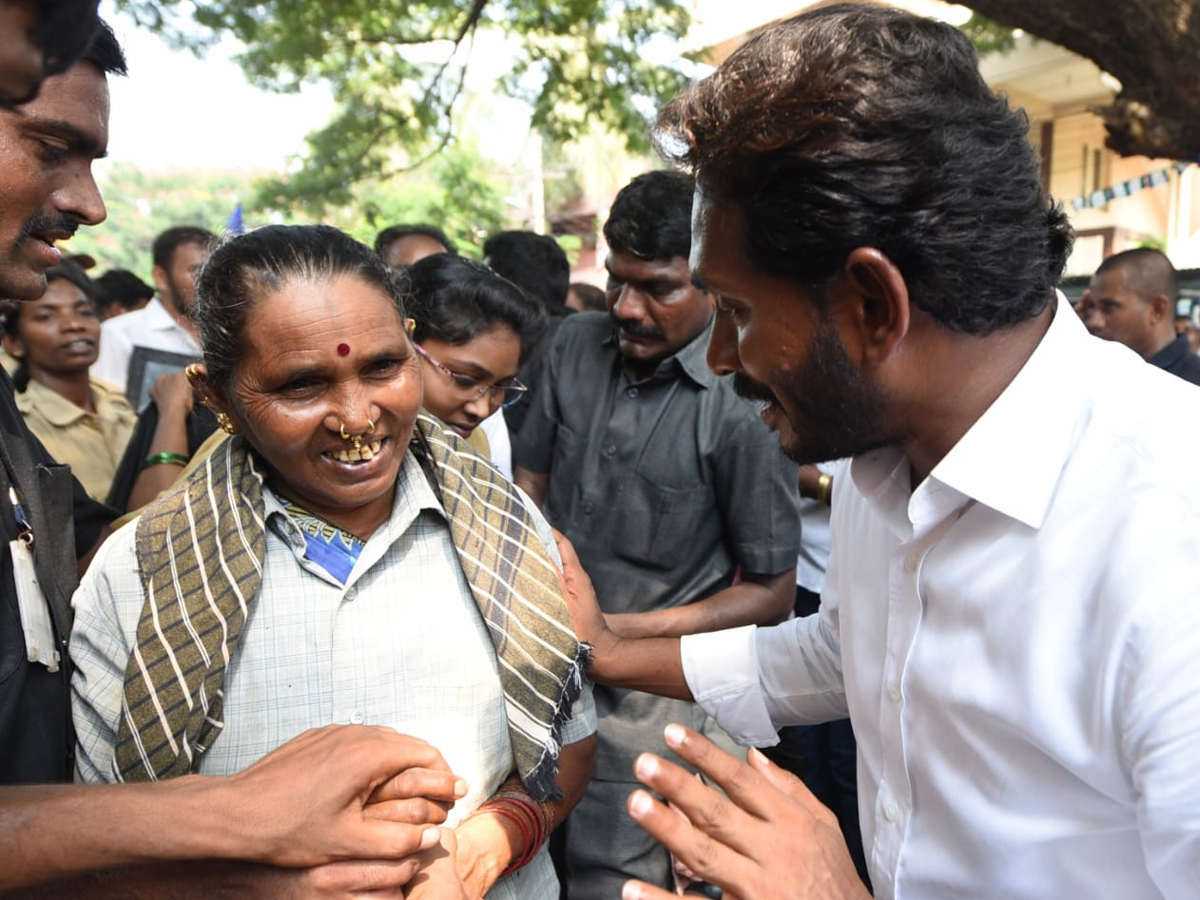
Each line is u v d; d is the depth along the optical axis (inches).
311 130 329.4
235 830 35.1
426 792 38.2
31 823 34.0
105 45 38.1
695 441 77.2
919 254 33.1
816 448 40.2
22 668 42.8
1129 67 144.3
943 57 34.1
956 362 36.5
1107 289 145.2
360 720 44.8
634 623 72.2
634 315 76.1
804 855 33.6
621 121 302.2
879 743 45.7
